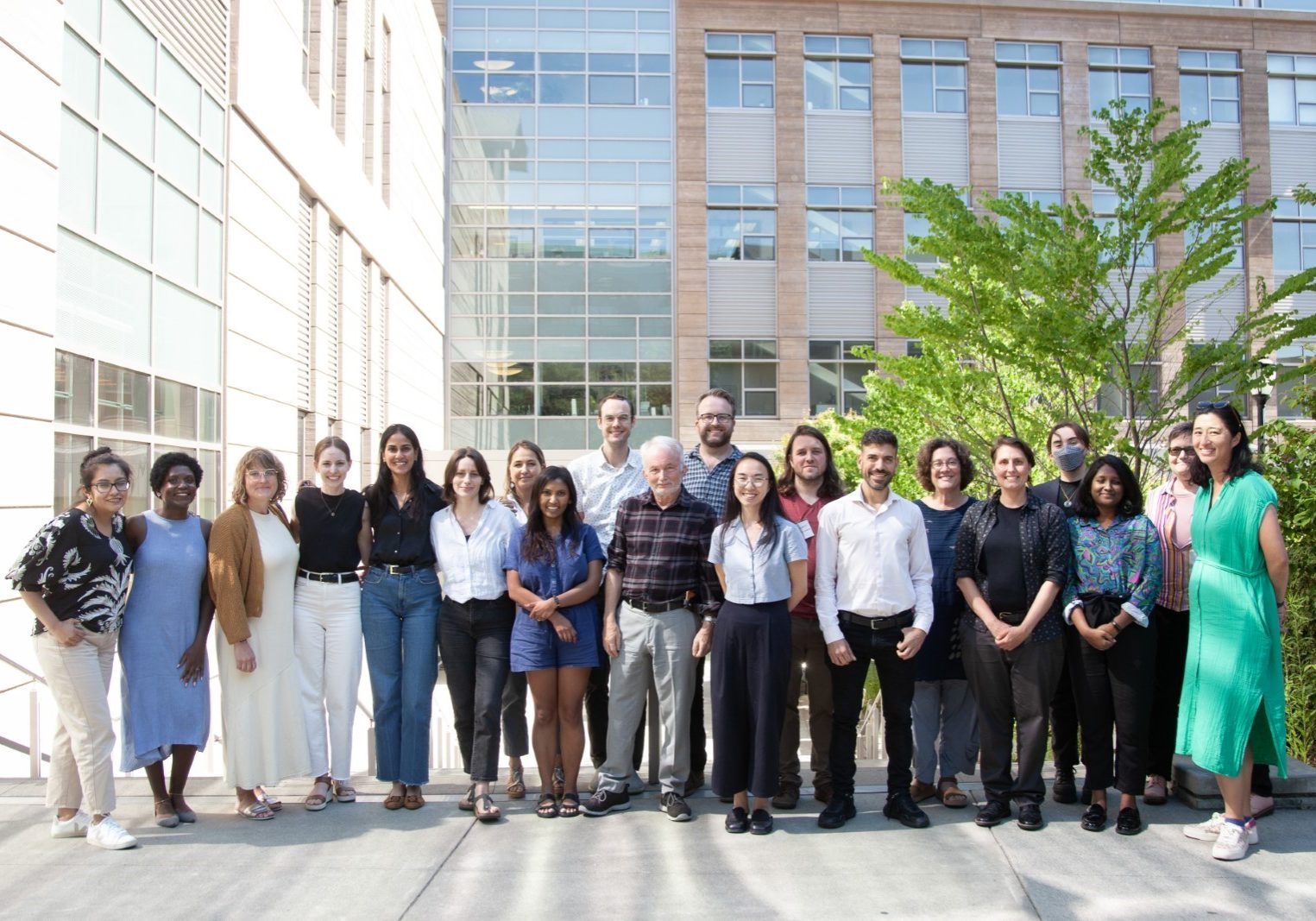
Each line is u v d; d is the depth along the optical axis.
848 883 4.51
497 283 29.44
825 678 5.73
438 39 28.48
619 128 29.80
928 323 9.33
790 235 28.72
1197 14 29.23
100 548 5.04
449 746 11.88
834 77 29.14
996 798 5.32
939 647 5.76
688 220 28.83
